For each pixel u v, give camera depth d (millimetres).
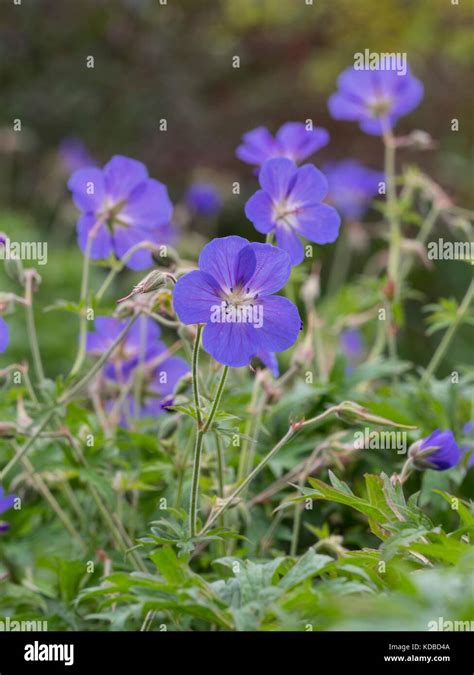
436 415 1668
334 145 4371
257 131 1700
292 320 1472
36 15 4457
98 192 1635
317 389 1654
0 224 3293
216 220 3701
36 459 1639
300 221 1559
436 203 1751
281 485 1619
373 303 1805
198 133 4484
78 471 1600
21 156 4281
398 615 1408
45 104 4445
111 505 1611
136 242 1641
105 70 4535
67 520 1638
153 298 1578
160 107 4516
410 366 1708
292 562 1491
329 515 1647
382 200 3393
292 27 4559
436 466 1533
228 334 1472
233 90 4707
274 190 1554
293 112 4504
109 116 4523
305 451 1666
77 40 4512
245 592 1450
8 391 1669
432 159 4242
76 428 1655
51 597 1593
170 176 4434
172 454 1602
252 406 1633
